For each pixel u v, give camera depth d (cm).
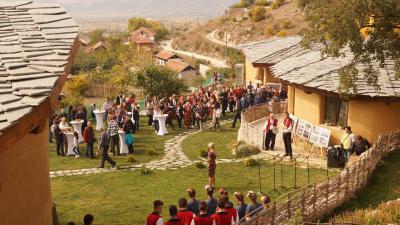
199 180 2117
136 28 15512
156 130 3225
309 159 2323
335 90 2259
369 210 1566
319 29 1912
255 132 2561
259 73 4253
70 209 1767
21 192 909
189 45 12481
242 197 1402
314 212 1535
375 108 2261
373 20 1950
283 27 9888
